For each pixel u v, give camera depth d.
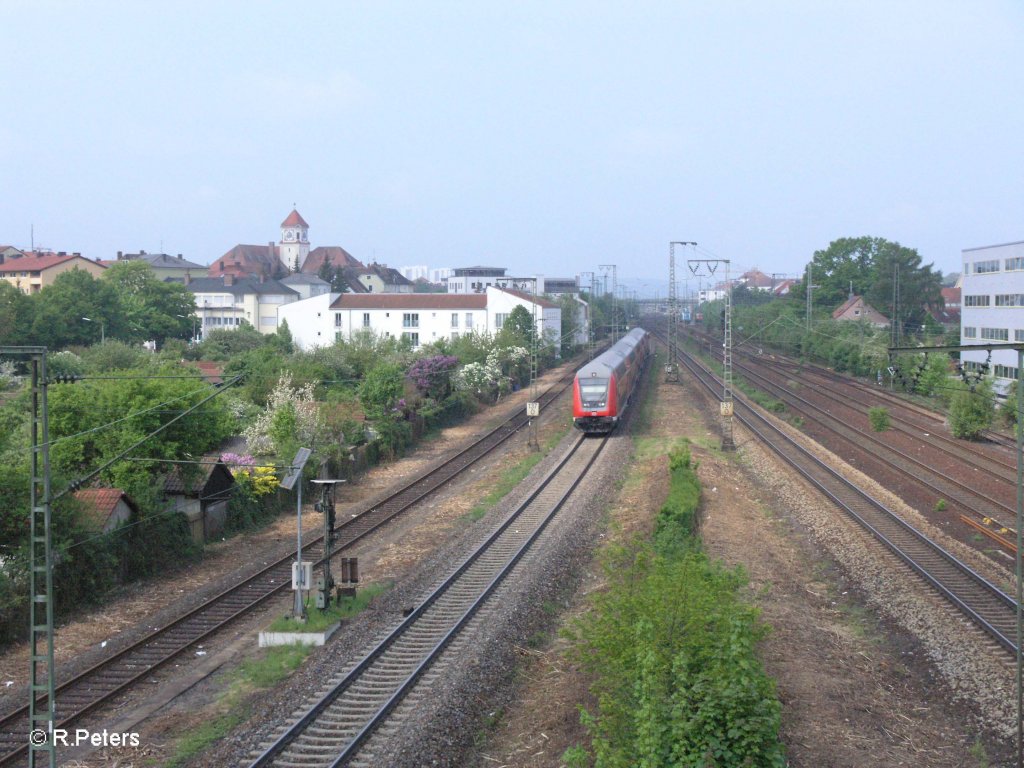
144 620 21.73
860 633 20.41
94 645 20.08
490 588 22.45
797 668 17.39
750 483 37.56
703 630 13.44
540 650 19.27
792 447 45.09
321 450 38.28
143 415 27.34
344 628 20.47
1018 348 13.59
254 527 32.12
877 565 24.64
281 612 22.09
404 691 16.39
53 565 21.89
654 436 49.12
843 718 15.35
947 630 19.70
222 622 21.05
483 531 28.92
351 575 22.52
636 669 12.75
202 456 30.69
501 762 14.17
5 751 14.67
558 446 46.53
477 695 16.38
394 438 46.09
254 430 38.78
